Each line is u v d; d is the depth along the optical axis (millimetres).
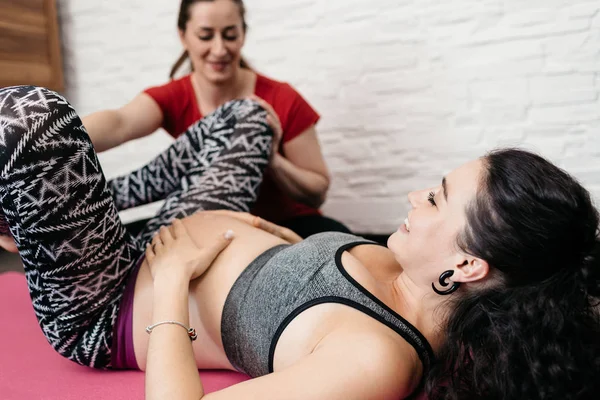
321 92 2307
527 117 2084
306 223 1751
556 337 824
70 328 1077
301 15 2270
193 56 1703
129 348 1080
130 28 2512
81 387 1070
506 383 834
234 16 1647
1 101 937
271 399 771
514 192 836
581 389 813
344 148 2318
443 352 918
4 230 1087
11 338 1300
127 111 1643
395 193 2289
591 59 1973
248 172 1333
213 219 1191
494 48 2068
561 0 1963
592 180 2047
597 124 2012
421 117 2201
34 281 1041
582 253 843
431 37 2129
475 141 2156
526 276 855
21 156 910
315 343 876
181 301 957
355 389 789
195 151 1453
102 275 1048
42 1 2449
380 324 891
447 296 929
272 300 951
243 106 1391
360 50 2223
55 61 2535
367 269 1001
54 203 943
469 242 868
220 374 1118
